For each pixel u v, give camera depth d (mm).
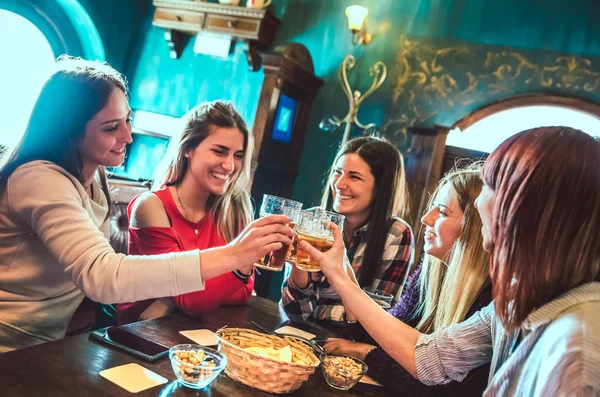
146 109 5074
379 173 2107
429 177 4109
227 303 1744
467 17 4223
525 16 4078
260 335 1253
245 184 2061
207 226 1937
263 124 4062
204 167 1851
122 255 1266
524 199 783
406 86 4328
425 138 4172
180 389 1035
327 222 1315
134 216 1841
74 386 962
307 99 4547
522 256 785
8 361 1006
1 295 1396
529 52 4035
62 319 1527
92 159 1496
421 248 4074
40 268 1415
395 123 4328
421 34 4336
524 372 750
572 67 3922
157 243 1766
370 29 4469
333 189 2213
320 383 1233
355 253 2158
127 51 5164
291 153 4496
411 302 1653
